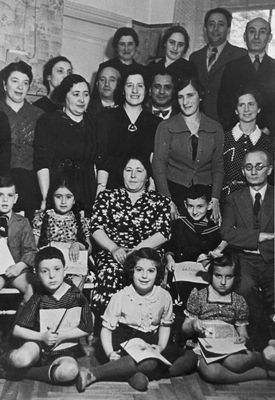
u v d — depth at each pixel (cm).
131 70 332
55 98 325
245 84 335
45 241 320
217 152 337
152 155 333
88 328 309
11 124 320
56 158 323
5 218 315
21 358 294
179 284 324
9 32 316
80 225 323
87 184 326
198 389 300
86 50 330
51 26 322
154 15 337
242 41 336
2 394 285
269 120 337
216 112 337
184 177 334
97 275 316
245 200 332
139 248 320
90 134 326
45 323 304
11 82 319
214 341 316
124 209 321
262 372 312
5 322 312
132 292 310
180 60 336
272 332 322
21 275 313
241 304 321
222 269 320
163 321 312
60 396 286
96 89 329
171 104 335
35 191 322
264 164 330
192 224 329
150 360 298
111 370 296
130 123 330
